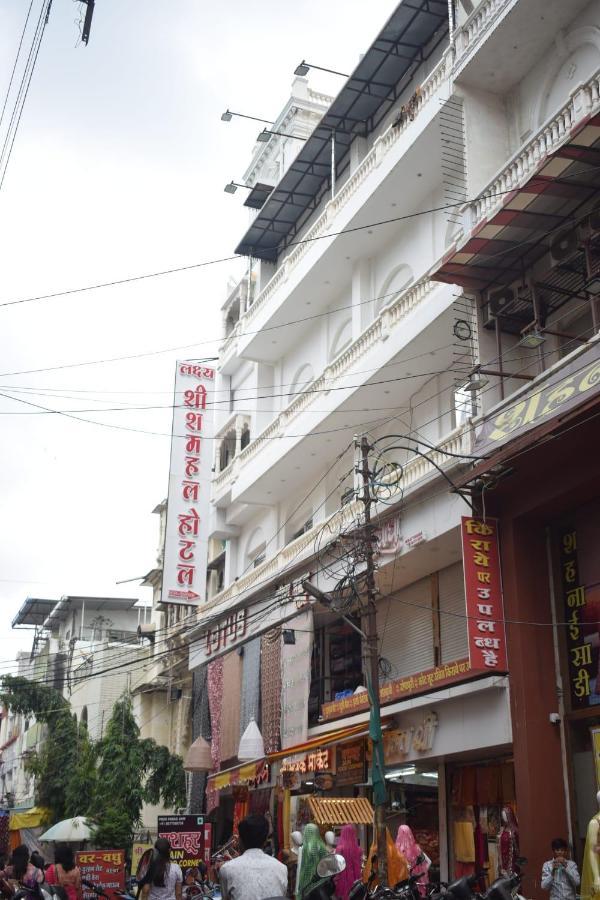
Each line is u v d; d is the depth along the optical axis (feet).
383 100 77.92
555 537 48.96
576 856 43.96
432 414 65.57
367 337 67.72
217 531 100.42
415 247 69.46
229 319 110.32
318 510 83.10
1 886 30.66
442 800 56.44
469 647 47.11
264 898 18.42
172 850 56.44
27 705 107.34
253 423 96.78
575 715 45.73
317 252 76.79
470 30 56.54
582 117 43.86
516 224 46.16
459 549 57.98
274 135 104.01
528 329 50.06
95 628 156.87
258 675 79.10
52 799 101.09
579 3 51.44
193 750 87.45
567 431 42.22
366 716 61.26
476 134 56.03
